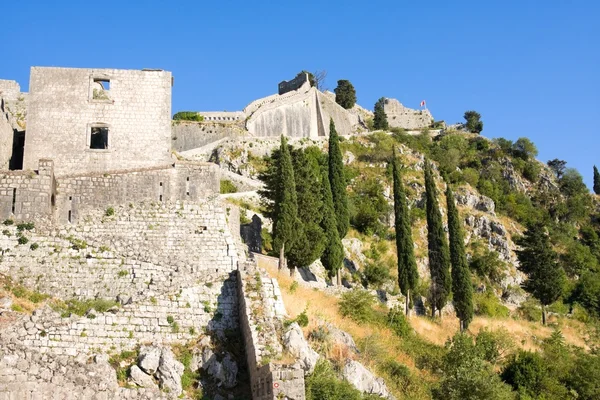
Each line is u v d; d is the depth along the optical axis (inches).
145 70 1957.4
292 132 5093.5
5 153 1902.1
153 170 1829.5
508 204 5073.8
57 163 1861.5
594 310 3917.3
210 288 1599.4
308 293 2091.5
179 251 1758.1
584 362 2111.2
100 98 1947.6
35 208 1700.3
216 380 1417.3
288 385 1264.8
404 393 1700.3
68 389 1263.5
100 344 1439.5
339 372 1549.0
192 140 4407.0
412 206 4399.6
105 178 1801.2
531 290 3238.2
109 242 1739.7
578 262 4566.9
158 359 1393.9
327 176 3122.5
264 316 1485.0
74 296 1624.0
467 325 2716.5
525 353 2103.8
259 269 1622.8
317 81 6589.6
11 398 1202.0
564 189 5620.1
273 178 2541.8
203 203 1819.6
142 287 1647.4
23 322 1396.4
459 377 1726.1
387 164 4790.8
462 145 5610.2
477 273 4001.0
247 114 5113.2
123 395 1311.5
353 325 1946.4
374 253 3543.3
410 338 2132.1
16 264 1635.1
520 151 5757.9
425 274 3769.7
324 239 2450.8
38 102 1892.2
